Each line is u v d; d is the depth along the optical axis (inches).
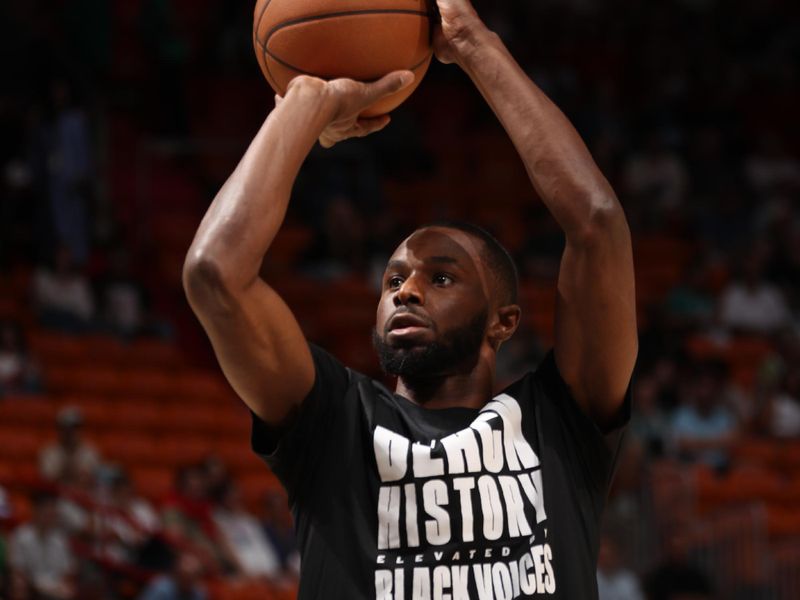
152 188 653.9
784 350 579.5
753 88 811.4
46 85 609.9
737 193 714.8
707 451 520.1
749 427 551.2
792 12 840.3
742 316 635.5
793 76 819.4
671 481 458.6
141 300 589.3
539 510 120.6
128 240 634.8
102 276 582.2
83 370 532.1
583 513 123.0
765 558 454.9
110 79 691.4
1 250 600.4
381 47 130.8
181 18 745.0
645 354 553.9
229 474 471.5
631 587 395.9
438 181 697.0
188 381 543.2
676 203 706.2
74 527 390.3
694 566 434.0
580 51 786.8
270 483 483.8
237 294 117.6
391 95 132.9
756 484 509.4
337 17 129.8
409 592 115.9
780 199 718.5
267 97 709.3
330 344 583.2
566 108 717.9
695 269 663.8
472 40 131.6
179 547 390.6
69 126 588.4
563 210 124.3
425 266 127.3
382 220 642.2
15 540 369.4
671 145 732.7
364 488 121.0
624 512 445.4
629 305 123.5
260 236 119.3
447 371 127.1
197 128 692.1
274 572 415.5
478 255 129.0
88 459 415.2
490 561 117.3
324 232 627.5
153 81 709.3
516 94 128.9
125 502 410.6
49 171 586.6
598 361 124.2
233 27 725.9
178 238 629.9
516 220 690.2
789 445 541.6
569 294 124.8
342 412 125.0
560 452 124.0
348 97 128.6
